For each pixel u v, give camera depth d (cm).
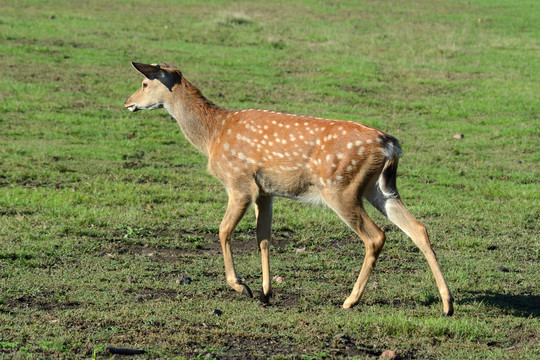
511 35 5900
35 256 1692
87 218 2017
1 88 3669
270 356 1181
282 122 1520
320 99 3922
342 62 4819
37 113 3328
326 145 1461
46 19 5669
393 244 1978
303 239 1991
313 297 1541
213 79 4169
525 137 3381
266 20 6269
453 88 4303
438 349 1258
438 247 1975
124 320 1306
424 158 3012
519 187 2648
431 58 5044
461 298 1571
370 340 1284
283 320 1357
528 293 1628
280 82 4241
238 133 1545
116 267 1667
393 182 1466
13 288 1470
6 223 1927
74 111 3409
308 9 7031
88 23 5612
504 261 1878
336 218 2200
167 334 1247
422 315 1440
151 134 3195
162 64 1747
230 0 7456
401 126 3541
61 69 4178
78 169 2605
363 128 1467
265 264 1509
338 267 1780
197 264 1744
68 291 1482
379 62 4884
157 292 1524
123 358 1133
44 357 1107
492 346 1300
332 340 1265
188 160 2875
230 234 1541
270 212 1549
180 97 1672
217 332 1268
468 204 2412
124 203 2245
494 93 4184
